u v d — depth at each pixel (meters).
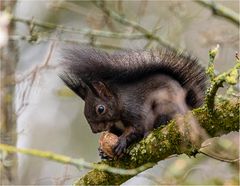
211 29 13.53
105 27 14.64
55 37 12.82
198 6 14.59
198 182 12.52
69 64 10.83
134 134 10.09
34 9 17.42
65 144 18.94
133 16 15.08
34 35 12.48
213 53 8.20
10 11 13.03
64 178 10.61
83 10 16.08
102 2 13.48
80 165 8.44
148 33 13.30
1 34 11.09
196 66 10.73
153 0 15.43
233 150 11.02
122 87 10.74
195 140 8.49
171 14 14.23
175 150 8.68
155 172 14.06
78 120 19.39
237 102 8.25
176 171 12.33
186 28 14.21
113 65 10.78
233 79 7.97
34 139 18.50
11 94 12.95
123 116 10.59
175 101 10.47
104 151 9.21
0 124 12.83
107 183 9.10
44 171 16.83
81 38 14.85
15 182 12.73
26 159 16.94
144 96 10.59
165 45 13.30
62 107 19.39
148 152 8.82
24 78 12.14
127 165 9.00
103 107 10.70
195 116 8.44
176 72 10.73
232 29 14.20
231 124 8.29
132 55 10.87
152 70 10.77
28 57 15.55
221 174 12.55
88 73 10.78
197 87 10.61
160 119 10.40
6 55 12.98
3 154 12.17
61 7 14.06
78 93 11.08
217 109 8.29
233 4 15.95
